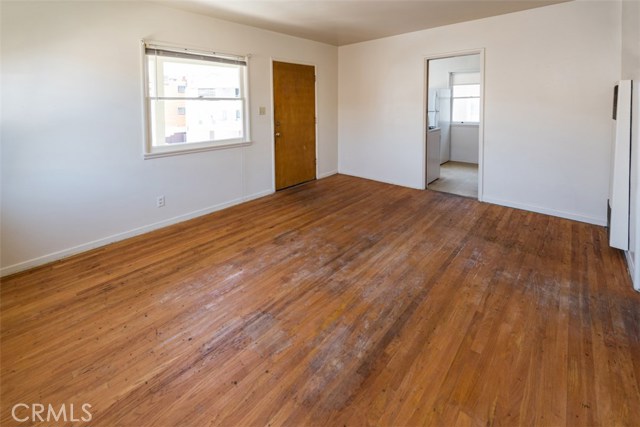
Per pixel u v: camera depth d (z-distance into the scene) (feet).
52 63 9.79
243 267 9.84
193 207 14.19
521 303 7.89
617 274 9.11
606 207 12.65
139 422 5.02
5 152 9.25
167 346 6.62
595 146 12.62
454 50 15.65
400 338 6.78
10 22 8.96
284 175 18.43
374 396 5.42
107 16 10.77
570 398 5.31
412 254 10.57
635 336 6.69
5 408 5.24
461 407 5.19
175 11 12.51
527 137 14.15
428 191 17.97
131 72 11.54
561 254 10.40
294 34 17.19
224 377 5.85
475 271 9.44
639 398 5.27
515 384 5.60
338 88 20.99
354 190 18.26
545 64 13.26
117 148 11.50
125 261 10.27
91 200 11.07
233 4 12.21
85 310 7.78
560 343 6.55
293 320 7.40
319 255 10.59
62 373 5.94
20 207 9.62
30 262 9.92
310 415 5.10
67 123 10.28
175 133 13.41
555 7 12.74
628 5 10.23
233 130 15.61
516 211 14.56
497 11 13.51
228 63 14.73
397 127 18.70
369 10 13.24
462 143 26.43
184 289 8.68
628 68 10.18
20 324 7.27
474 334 6.86
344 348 6.52
